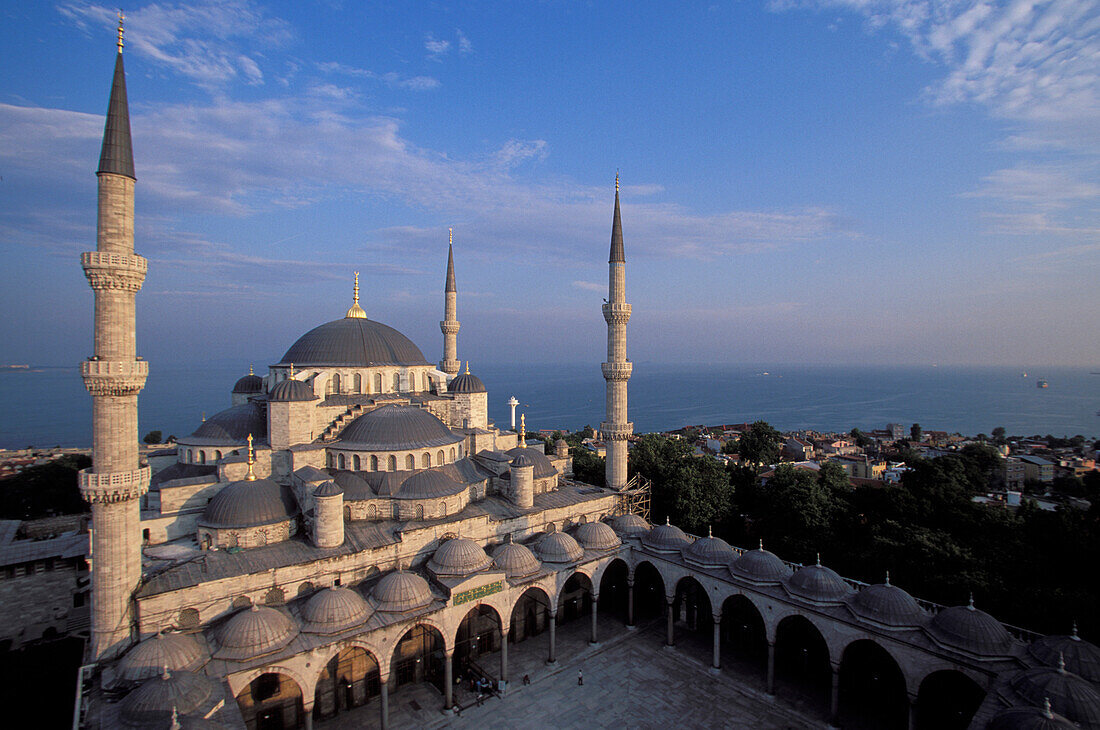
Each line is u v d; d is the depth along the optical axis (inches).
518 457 2591.0
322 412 2544.3
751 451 5083.7
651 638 2427.4
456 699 1946.4
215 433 2470.5
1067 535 2237.9
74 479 4490.7
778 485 3061.0
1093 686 1358.3
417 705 1926.7
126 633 1620.3
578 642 2368.4
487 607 2269.9
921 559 2226.9
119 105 1686.8
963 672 1535.4
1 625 2429.9
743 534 3176.7
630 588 2488.9
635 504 3002.0
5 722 1772.9
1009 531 2407.7
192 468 2409.0
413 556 2106.3
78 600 2645.2
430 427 2524.6
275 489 2087.8
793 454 6850.4
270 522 1977.1
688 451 3730.3
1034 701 1289.4
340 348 2898.6
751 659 2252.7
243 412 2571.4
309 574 1881.2
